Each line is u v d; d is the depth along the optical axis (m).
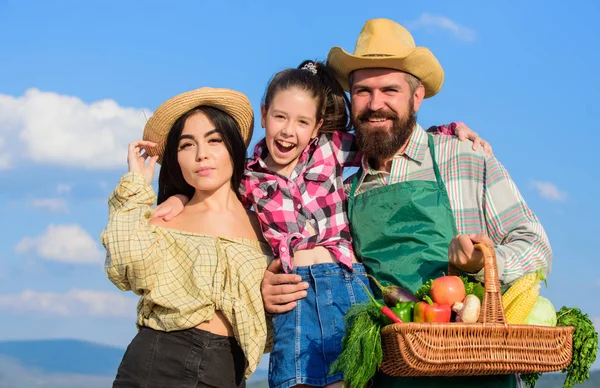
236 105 4.80
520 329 3.90
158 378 4.45
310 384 4.43
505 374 4.24
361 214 4.69
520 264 4.30
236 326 4.45
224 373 4.49
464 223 4.64
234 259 4.57
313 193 4.79
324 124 4.98
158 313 4.53
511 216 4.58
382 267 4.56
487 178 4.65
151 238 4.49
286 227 4.68
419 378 4.32
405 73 4.84
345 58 4.86
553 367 4.02
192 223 4.75
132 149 4.80
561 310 4.29
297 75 4.82
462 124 4.94
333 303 4.53
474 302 3.92
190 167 4.69
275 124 4.76
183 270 4.56
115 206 4.63
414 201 4.58
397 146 4.75
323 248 4.69
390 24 4.97
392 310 4.05
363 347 4.00
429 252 4.50
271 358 4.60
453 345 3.82
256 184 4.81
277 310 4.54
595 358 4.16
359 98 4.82
